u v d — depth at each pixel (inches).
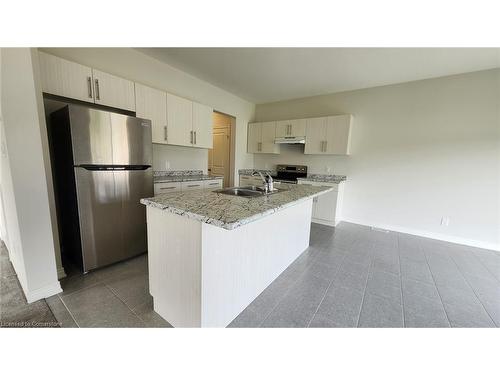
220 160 198.5
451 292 76.9
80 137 74.0
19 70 57.2
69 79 80.4
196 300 49.4
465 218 122.1
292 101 181.6
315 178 165.9
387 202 145.1
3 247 98.0
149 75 114.0
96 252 82.4
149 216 59.2
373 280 83.6
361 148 152.0
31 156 61.1
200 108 137.4
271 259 78.4
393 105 138.7
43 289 66.2
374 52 100.6
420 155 132.3
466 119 118.6
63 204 86.1
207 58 112.7
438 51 97.3
